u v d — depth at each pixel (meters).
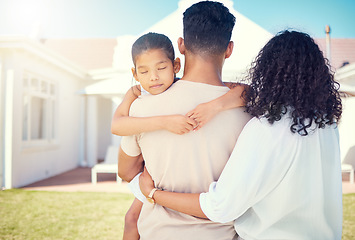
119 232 4.72
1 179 8.23
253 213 1.31
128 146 1.49
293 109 1.26
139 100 1.47
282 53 1.28
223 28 1.41
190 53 1.44
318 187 1.22
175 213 1.39
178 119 1.32
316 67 1.26
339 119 1.34
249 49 11.91
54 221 5.28
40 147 9.80
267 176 1.19
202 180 1.38
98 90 8.72
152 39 1.48
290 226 1.23
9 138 8.18
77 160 13.60
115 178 10.16
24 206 6.25
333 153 1.28
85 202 6.62
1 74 8.20
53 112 11.36
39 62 9.77
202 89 1.41
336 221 1.27
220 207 1.23
